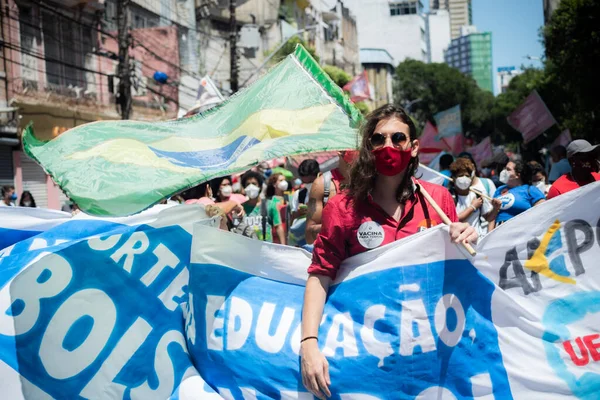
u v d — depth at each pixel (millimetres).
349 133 3504
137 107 28938
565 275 3051
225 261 3135
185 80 35656
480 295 2896
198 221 3566
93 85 26625
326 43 71125
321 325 2830
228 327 3029
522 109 19516
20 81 22234
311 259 3109
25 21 23047
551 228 3068
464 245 2768
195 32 37906
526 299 3021
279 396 2869
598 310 3010
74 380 3293
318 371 2648
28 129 3309
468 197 6691
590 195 3066
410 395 2768
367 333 2793
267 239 8594
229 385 2994
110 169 3170
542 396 2885
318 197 4910
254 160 3283
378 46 147000
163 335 3375
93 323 3363
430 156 25141
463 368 2807
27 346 3312
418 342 2777
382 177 2850
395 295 2803
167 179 3123
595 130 26328
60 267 3400
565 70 25312
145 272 3502
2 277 3502
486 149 27531
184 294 3559
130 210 3037
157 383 3236
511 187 7500
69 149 3289
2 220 4367
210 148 3551
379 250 2812
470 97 86000
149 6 32375
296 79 3766
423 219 2883
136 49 29703
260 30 50094
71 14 25375
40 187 23719
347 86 39219
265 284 3107
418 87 84250
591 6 22438
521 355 2912
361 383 2762
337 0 78062
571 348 2955
